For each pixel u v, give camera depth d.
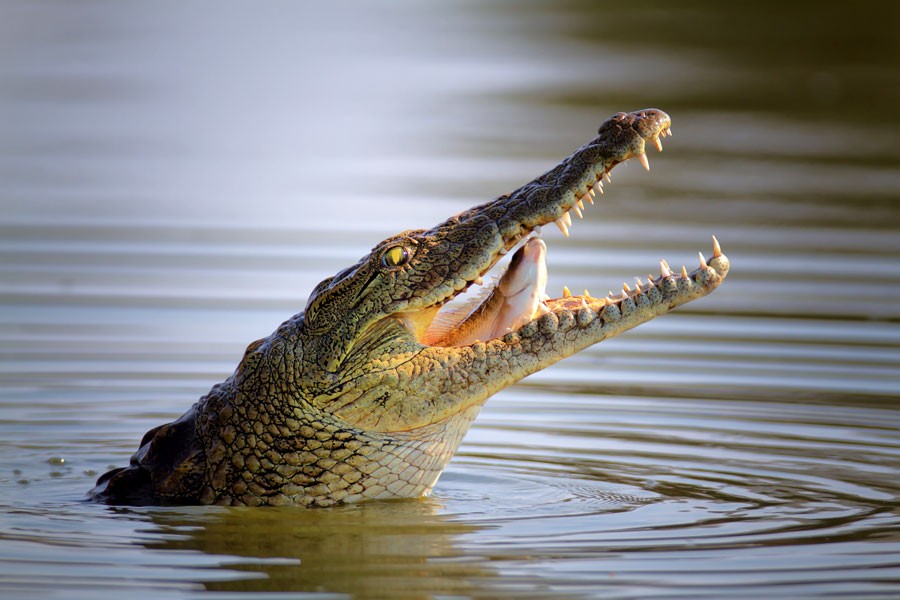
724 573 22.97
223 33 113.56
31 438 33.28
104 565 23.47
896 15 111.94
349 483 27.41
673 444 33.19
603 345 43.81
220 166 72.06
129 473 28.53
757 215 63.72
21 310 45.47
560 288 47.97
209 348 41.91
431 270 26.97
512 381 26.67
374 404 26.75
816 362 40.94
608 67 98.56
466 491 29.02
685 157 78.00
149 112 86.38
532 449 33.00
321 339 27.00
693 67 97.62
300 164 72.31
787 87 93.50
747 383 38.94
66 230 57.94
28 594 21.81
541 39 108.44
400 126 82.25
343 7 125.50
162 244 55.34
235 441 27.48
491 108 86.88
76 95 90.75
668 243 57.03
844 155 78.06
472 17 118.75
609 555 24.12
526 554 24.20
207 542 24.98
